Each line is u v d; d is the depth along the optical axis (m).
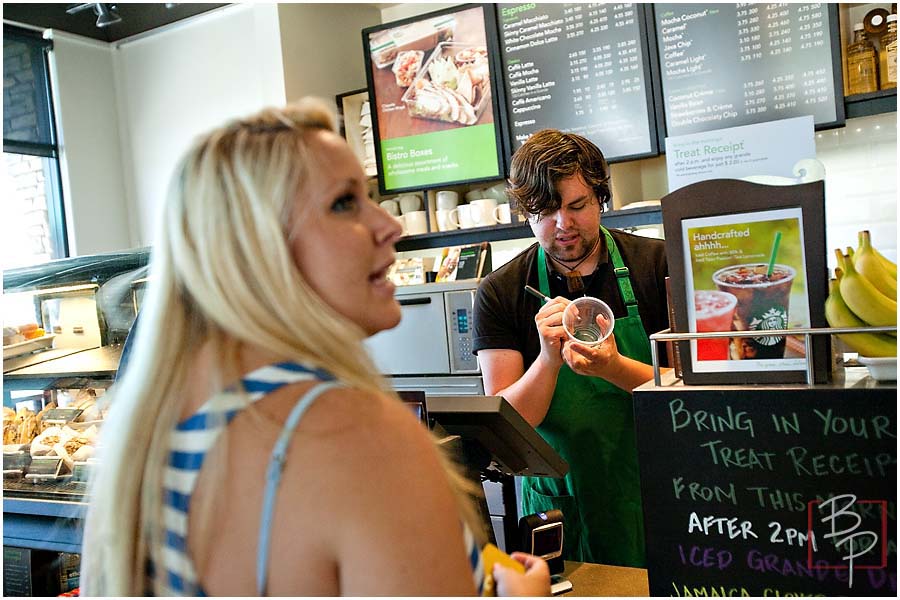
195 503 0.79
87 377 2.09
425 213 4.28
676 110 3.59
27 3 4.15
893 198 3.39
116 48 4.98
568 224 1.90
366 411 0.78
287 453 0.76
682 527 1.20
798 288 1.17
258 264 0.80
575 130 3.81
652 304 2.02
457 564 0.77
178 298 0.86
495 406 1.36
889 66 3.21
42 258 4.55
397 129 4.24
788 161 1.28
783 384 1.17
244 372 0.81
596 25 3.73
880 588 1.08
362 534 0.73
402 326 3.91
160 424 0.83
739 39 3.44
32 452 2.03
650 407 1.21
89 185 4.77
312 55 4.41
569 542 1.96
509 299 2.08
